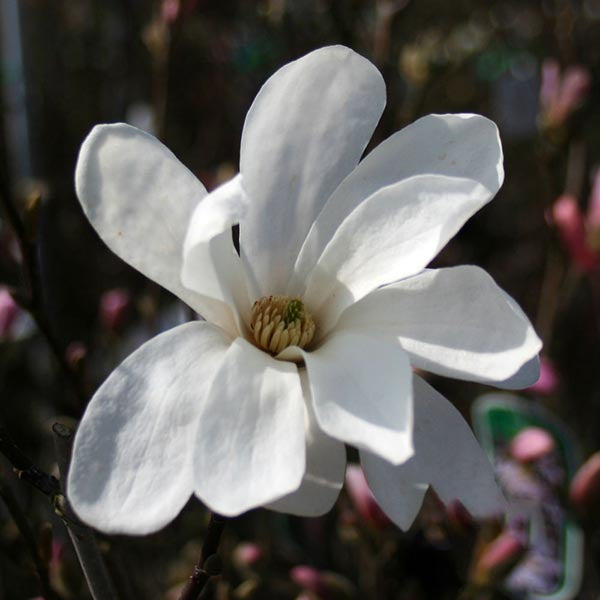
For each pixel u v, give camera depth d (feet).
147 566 1.38
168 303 1.59
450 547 1.24
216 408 0.69
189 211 0.74
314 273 0.80
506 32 2.41
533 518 1.11
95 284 1.94
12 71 1.62
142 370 0.71
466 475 0.76
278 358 0.77
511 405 1.16
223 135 2.25
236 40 2.08
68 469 0.70
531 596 1.14
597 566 1.24
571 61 1.76
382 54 1.44
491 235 2.28
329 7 1.42
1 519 1.21
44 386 1.57
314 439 0.76
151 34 1.43
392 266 0.75
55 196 1.90
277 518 1.36
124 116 2.08
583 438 1.45
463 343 0.74
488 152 0.76
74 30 2.39
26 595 1.34
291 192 0.81
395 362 0.70
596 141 2.34
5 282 1.32
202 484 0.66
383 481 0.76
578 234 1.30
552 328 1.41
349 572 1.38
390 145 0.79
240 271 0.80
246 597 1.05
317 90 0.79
